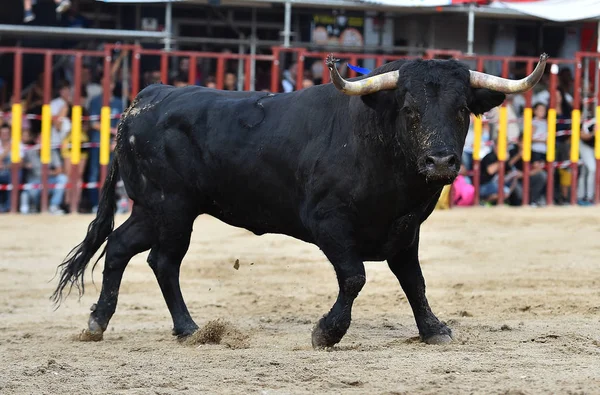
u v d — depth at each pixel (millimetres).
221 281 28656
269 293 26797
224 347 19312
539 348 18094
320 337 18469
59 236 36000
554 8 40906
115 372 16797
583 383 14961
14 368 17328
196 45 43656
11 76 42938
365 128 17750
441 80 16875
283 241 35469
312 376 15914
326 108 18672
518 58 41594
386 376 15734
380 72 17766
